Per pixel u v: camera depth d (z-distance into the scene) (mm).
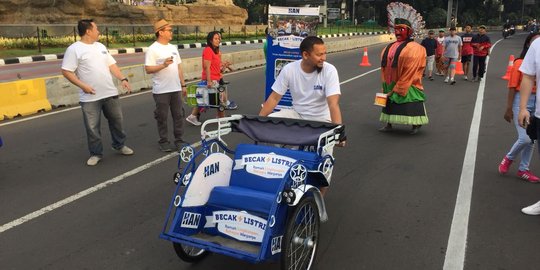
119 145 6832
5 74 16375
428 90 13695
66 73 6027
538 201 5043
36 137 7922
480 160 6648
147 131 8375
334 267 3768
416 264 3807
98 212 4848
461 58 16000
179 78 7055
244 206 3490
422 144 7582
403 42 8047
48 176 5938
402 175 6027
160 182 5750
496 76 16906
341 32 54406
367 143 7660
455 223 4570
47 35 28172
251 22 68812
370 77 16562
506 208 4934
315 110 4543
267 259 3178
